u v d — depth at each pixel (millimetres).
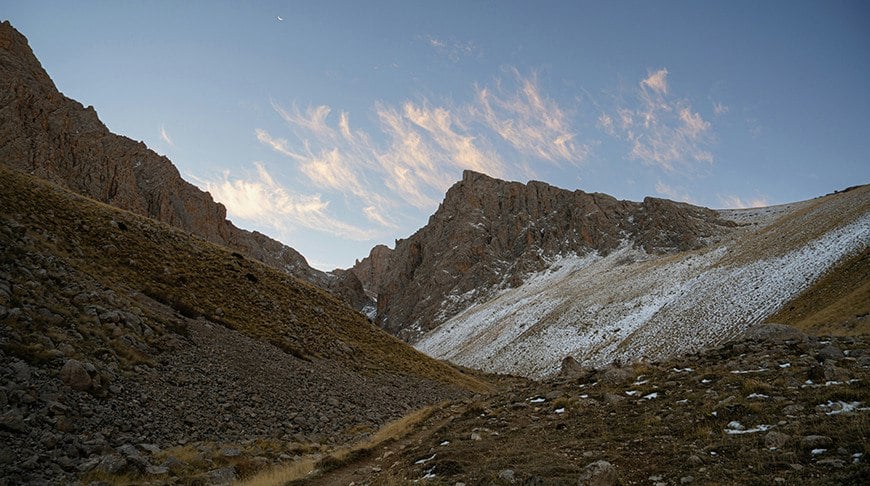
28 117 131000
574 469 11492
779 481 9180
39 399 14734
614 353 89875
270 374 28406
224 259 49188
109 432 15492
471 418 21422
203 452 16516
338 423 26281
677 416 14812
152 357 22312
